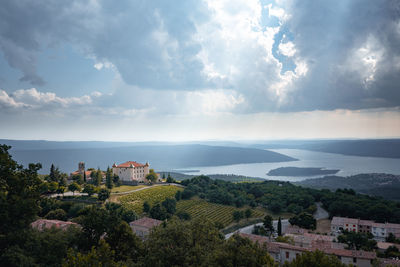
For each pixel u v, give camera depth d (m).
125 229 55.62
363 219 148.00
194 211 164.62
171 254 41.69
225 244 45.41
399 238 118.31
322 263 44.78
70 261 33.12
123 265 38.50
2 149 45.72
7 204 41.00
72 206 125.31
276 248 78.00
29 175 47.00
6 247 40.62
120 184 194.75
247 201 191.12
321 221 153.25
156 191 183.50
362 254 72.00
